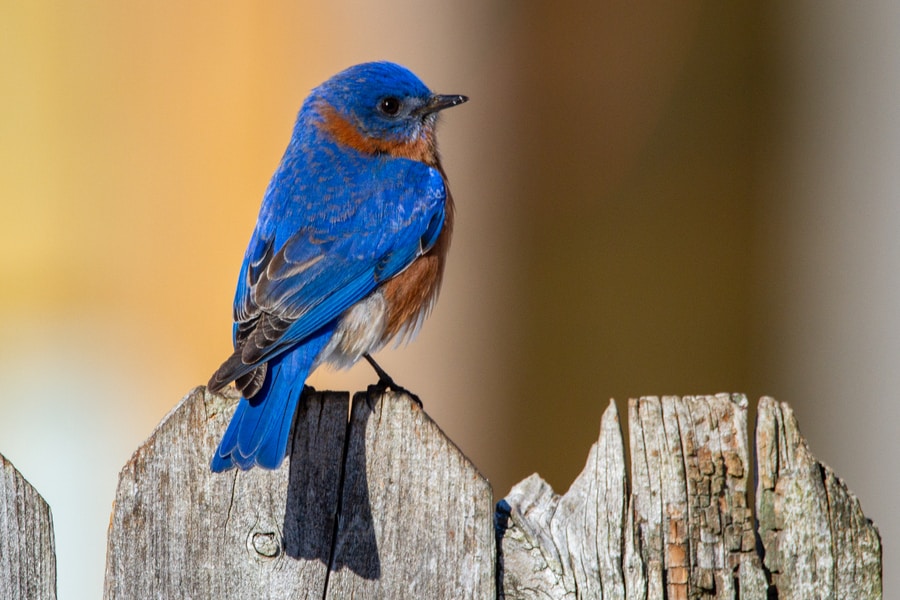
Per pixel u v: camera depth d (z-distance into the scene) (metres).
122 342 13.84
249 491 6.00
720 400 6.23
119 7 13.85
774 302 14.77
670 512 6.09
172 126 13.96
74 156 13.85
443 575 5.95
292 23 14.08
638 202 14.93
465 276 14.65
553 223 14.84
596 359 14.77
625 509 6.08
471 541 5.95
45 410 13.45
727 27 14.90
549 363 14.75
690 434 6.17
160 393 13.78
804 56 14.88
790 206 14.84
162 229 13.96
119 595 5.92
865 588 6.11
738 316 14.79
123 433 13.59
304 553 5.98
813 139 14.81
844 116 14.62
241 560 5.97
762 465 6.16
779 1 14.91
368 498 6.01
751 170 14.97
